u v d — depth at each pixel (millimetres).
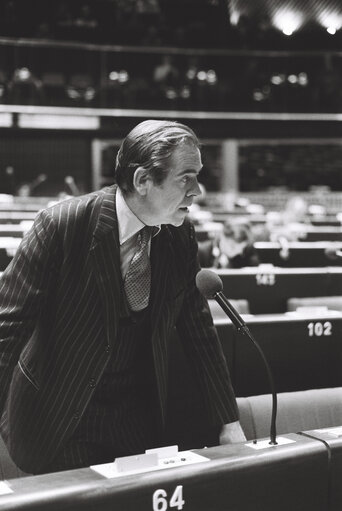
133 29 16953
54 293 1929
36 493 1381
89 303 1898
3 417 2064
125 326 1941
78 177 18609
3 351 1834
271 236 9297
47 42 15930
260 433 2490
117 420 1994
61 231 1881
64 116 16297
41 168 18469
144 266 1959
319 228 10898
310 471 1679
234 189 19656
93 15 17156
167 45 17281
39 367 1943
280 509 1631
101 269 1886
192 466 1541
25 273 1871
